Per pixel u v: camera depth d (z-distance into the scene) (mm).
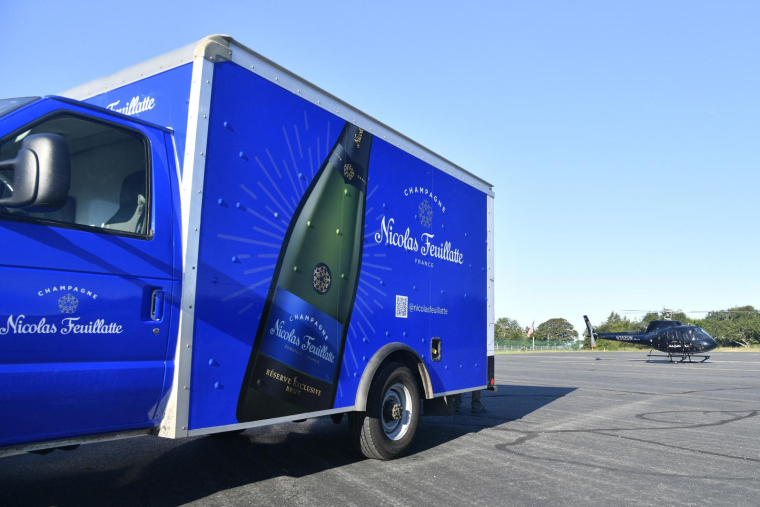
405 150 6070
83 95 4578
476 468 5492
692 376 19359
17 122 3107
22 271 2914
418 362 6039
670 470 5578
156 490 4520
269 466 5383
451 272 6777
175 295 3613
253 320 4141
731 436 7523
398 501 4359
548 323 104188
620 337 39594
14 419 2895
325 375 4820
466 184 7262
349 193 5191
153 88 4086
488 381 7418
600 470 5527
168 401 3592
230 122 4051
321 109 4938
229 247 3980
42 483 4676
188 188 3732
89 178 3354
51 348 3006
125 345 3334
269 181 4344
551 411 9773
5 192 3002
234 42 4121
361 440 5535
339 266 5023
